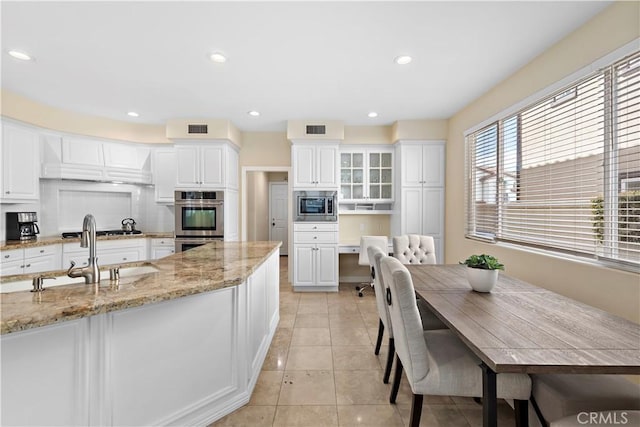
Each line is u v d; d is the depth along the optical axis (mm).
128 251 4348
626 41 1799
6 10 1907
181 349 1601
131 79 2967
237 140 4758
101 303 1229
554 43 2332
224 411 1790
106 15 1974
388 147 4699
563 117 2301
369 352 2613
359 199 4684
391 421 1760
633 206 1800
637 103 1725
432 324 2191
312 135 4340
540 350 1146
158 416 1515
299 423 1740
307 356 2543
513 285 2131
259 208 7348
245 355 1940
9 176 3387
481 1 1851
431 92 3332
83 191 4371
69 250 3846
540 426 1368
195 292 1489
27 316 1077
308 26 2107
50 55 2496
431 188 4387
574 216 2197
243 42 2309
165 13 1958
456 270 2637
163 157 4633
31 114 3539
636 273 1747
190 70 2775
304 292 4461
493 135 3262
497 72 2830
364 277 5055
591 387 1292
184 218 4391
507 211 3037
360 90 3264
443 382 1466
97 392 1315
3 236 3525
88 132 4098
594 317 1494
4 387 1118
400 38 2258
